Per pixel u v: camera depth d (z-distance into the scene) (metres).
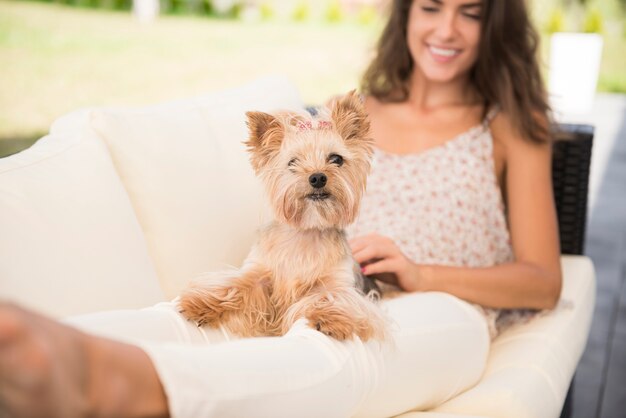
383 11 2.78
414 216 2.41
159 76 6.92
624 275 4.46
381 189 2.47
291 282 1.67
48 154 1.67
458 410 1.81
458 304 2.02
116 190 1.74
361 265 2.05
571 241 2.83
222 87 6.92
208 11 9.70
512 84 2.44
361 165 1.72
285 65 8.02
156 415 1.05
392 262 2.00
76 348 0.95
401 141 2.55
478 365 1.94
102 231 1.63
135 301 1.64
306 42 9.06
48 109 5.68
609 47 10.17
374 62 2.74
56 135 1.81
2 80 6.00
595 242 5.00
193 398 1.09
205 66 7.52
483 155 2.45
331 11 10.11
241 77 7.33
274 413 1.24
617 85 9.60
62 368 0.90
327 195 1.65
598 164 6.75
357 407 1.50
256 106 2.22
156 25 8.67
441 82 2.55
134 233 1.73
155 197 1.86
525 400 1.80
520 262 2.28
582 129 2.82
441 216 2.40
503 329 2.32
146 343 1.13
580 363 3.44
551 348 2.09
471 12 2.42
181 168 1.92
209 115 2.08
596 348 3.58
